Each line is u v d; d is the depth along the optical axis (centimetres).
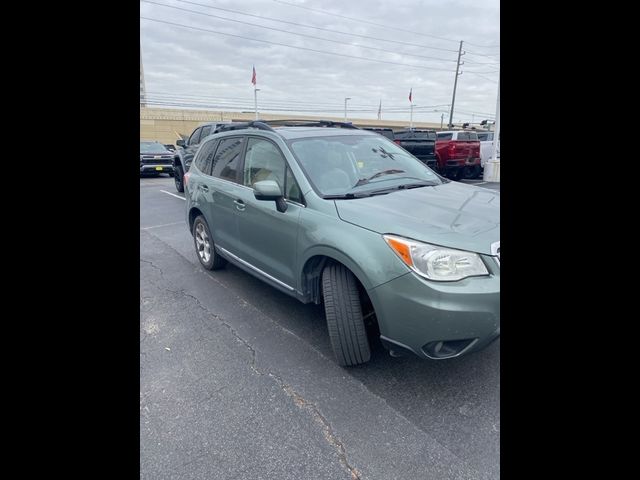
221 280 458
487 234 244
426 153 1447
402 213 269
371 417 235
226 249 424
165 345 318
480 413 236
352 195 304
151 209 931
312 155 334
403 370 279
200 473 198
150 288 437
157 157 1650
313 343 318
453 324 224
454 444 214
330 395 255
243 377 275
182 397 255
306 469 200
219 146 454
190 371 282
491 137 1828
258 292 422
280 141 345
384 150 383
